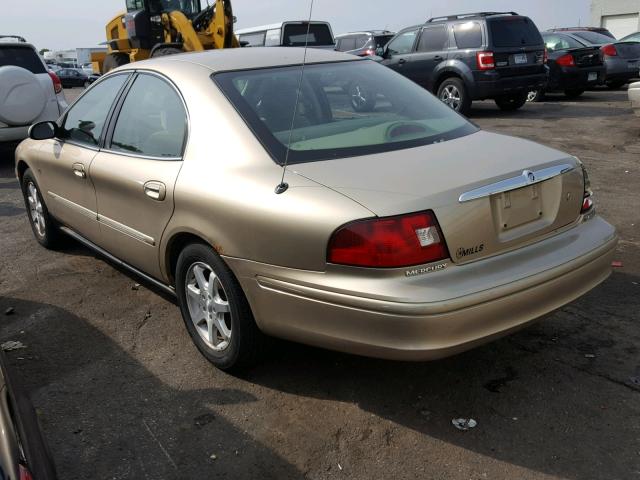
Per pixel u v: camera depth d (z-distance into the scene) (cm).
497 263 274
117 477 266
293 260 276
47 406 318
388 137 325
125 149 392
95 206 423
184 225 325
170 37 1388
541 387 316
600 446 272
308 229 268
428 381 326
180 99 351
